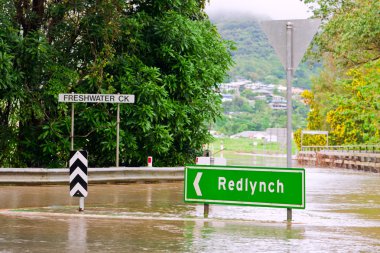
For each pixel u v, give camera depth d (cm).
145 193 2809
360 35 5256
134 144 3878
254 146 16325
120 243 1431
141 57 4128
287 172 1823
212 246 1406
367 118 6475
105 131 3812
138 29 3988
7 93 3600
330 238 1549
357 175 4803
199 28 4366
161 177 3591
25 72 3738
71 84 3847
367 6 5216
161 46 4056
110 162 4056
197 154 4500
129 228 1664
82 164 2023
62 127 3856
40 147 3875
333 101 6612
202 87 4359
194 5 4378
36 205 2242
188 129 4294
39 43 3653
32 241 1445
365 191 3114
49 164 3862
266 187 1842
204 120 4378
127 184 3397
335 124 9206
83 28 3900
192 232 1611
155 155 4141
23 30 3931
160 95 3900
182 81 4112
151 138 3934
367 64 5716
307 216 2038
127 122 3853
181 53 4191
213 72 4334
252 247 1400
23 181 3116
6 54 3534
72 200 2425
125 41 4038
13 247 1366
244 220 1897
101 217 1891
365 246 1436
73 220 1812
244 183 1862
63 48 3947
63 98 3262
